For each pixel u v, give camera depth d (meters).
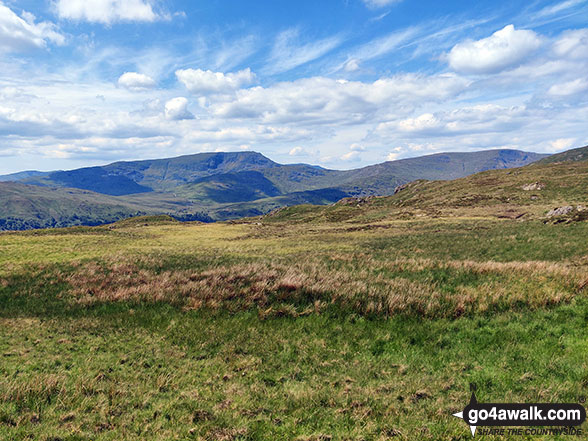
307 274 18.69
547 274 16.00
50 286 20.89
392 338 11.57
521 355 9.24
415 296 14.23
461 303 13.12
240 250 39.72
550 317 11.38
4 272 23.67
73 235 50.94
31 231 59.78
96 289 19.42
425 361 9.80
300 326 13.00
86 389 8.42
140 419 7.24
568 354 8.88
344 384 8.70
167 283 19.02
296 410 7.50
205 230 72.31
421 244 36.84
